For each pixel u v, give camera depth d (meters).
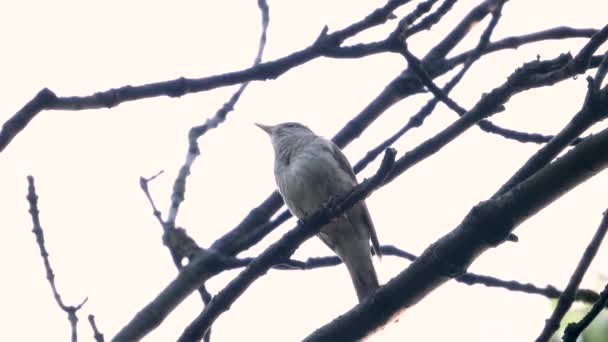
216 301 7.10
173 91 5.93
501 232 6.36
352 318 6.82
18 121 5.59
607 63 6.34
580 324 5.41
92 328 6.98
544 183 6.21
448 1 6.66
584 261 6.22
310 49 6.15
